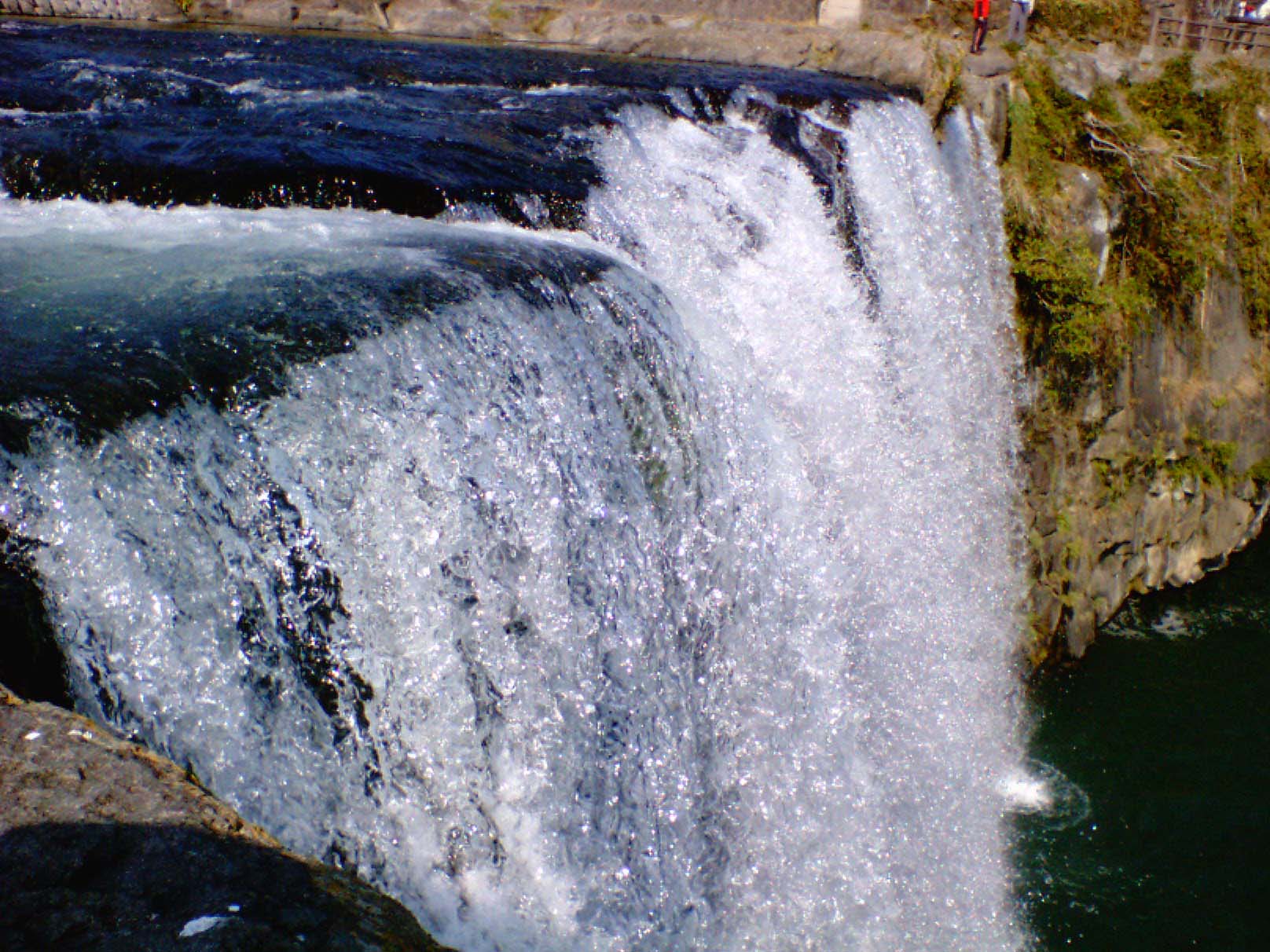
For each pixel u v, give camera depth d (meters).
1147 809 8.17
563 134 8.70
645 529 6.03
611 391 6.08
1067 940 7.07
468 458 5.21
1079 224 10.49
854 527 7.85
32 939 2.64
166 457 4.36
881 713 7.41
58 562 3.99
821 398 8.07
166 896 2.84
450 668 4.93
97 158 7.33
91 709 3.91
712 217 8.18
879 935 6.47
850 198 9.20
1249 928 7.22
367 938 2.89
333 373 4.91
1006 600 9.35
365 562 4.79
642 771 5.56
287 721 4.41
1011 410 9.91
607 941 5.03
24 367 4.52
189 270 5.82
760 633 6.60
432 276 5.79
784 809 6.32
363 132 8.35
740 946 5.71
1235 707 9.35
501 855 4.85
